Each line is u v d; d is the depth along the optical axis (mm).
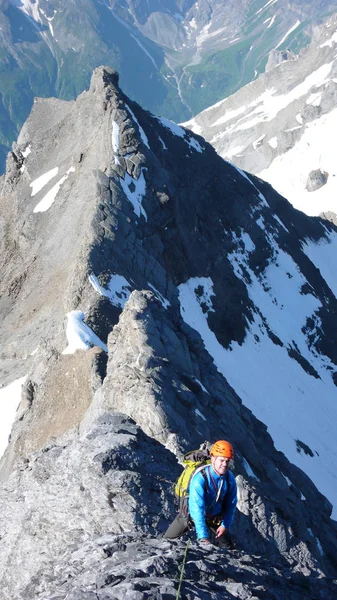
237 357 70000
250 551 18188
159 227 65562
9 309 62781
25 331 55594
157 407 26438
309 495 42938
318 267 108750
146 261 58125
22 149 83812
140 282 55781
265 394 68062
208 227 81375
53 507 12812
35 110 89500
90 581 8680
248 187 97500
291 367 77562
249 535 18688
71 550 10992
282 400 69938
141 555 9547
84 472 13102
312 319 88625
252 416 45062
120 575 8680
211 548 10352
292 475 43500
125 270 54656
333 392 81562
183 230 75000
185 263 70062
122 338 36062
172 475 13898
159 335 36125
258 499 19812
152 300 38156
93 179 68312
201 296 71062
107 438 14211
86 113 80375
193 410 29703
